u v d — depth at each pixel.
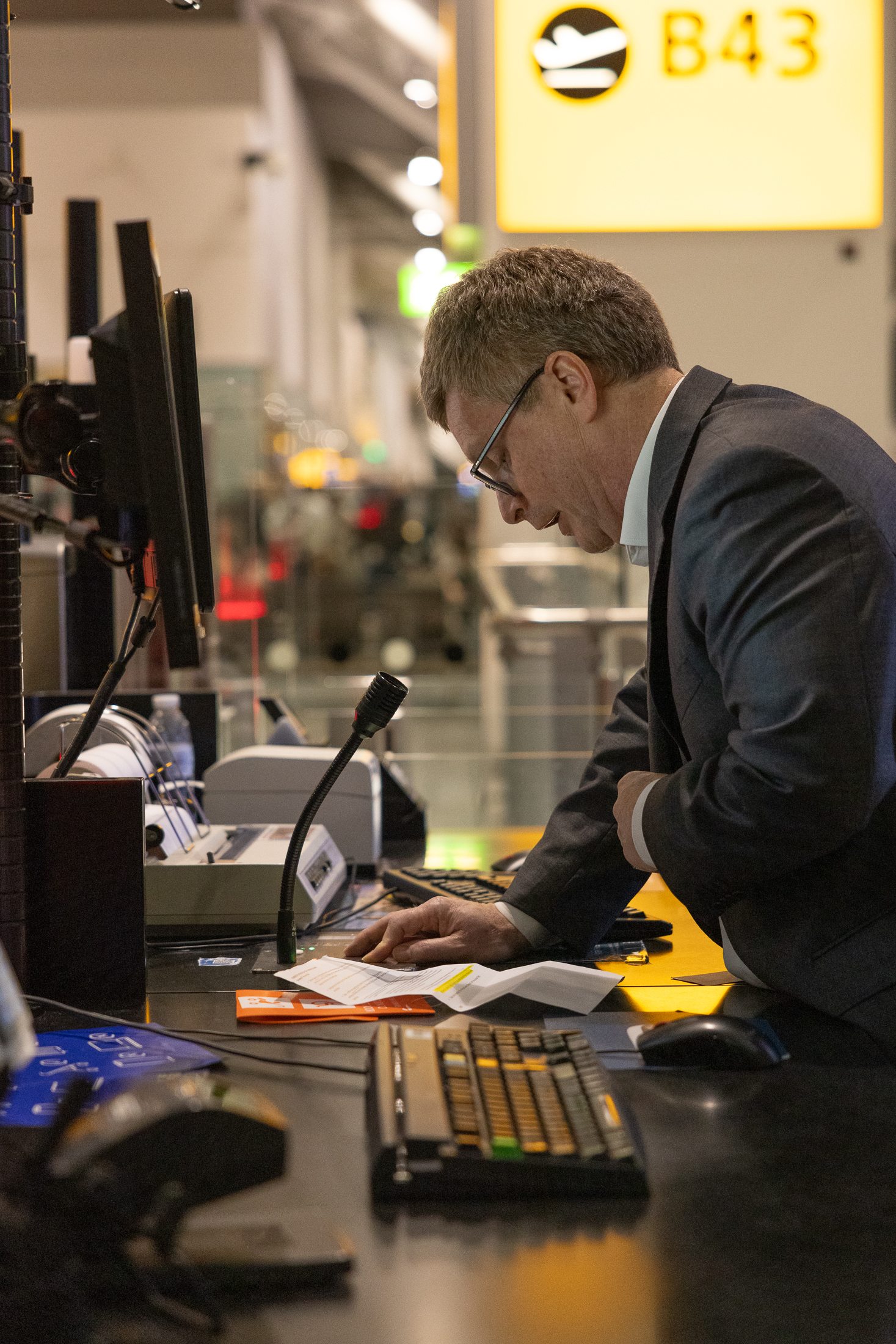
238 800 1.92
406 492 6.00
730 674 1.10
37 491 3.13
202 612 1.29
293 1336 0.61
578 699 4.07
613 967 1.36
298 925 1.54
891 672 1.06
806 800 1.04
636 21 3.94
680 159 4.03
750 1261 0.68
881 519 1.09
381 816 2.20
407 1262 0.68
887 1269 0.67
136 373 0.98
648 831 1.16
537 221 4.06
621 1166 0.77
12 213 1.21
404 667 6.11
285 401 9.25
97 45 7.61
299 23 8.98
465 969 1.24
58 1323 0.60
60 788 1.19
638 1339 0.61
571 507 1.34
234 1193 0.65
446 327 1.32
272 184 8.63
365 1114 0.89
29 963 1.19
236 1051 1.04
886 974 1.11
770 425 1.14
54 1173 0.62
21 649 1.19
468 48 4.05
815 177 4.06
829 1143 0.84
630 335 1.26
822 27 3.95
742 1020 1.02
